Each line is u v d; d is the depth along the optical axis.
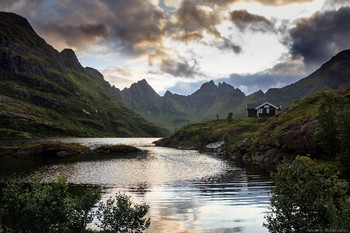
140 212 12.78
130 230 14.10
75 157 75.25
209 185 33.69
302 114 57.09
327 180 12.37
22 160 64.69
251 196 27.30
